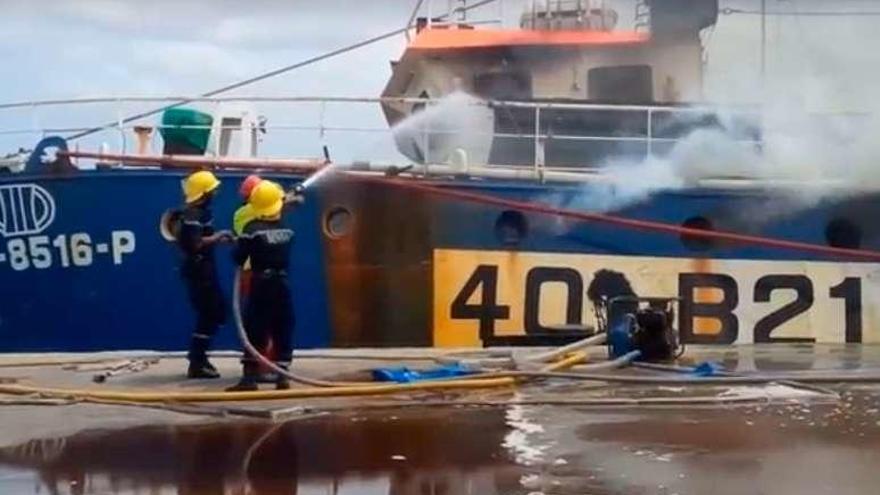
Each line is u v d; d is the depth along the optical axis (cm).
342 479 727
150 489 705
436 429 886
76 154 1630
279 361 1097
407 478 729
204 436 861
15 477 734
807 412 962
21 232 1639
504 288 1670
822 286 1725
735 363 1338
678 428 885
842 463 760
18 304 1648
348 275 1648
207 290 1187
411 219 1655
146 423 914
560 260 1681
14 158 1648
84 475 739
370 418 936
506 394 1065
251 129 1675
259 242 1083
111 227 1625
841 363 1338
